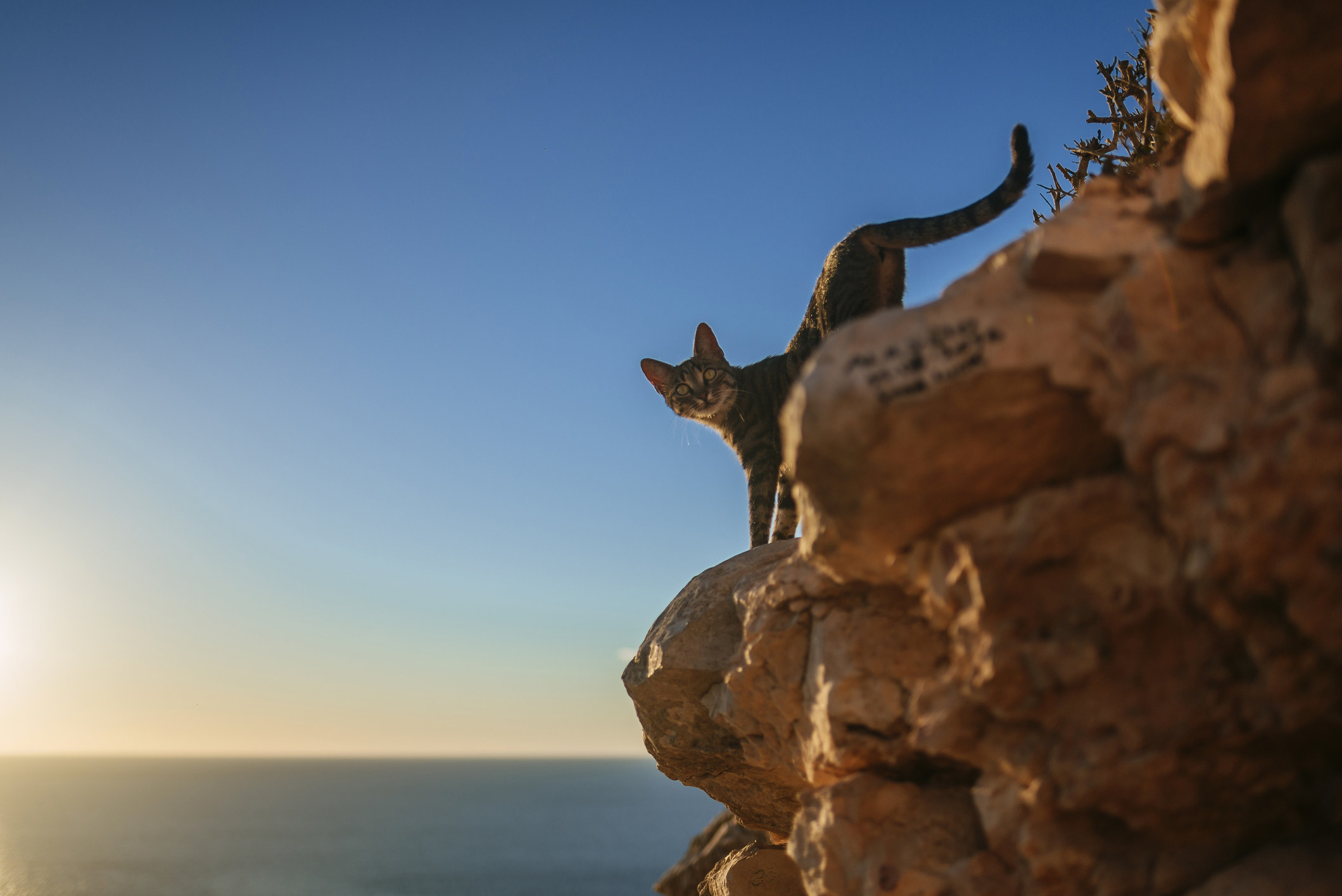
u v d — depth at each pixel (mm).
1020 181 6469
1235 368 2309
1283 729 2502
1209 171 2289
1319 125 2092
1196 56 2408
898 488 2691
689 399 8266
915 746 3195
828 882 3455
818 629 3848
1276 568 2178
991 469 2637
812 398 2617
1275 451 2146
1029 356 2482
